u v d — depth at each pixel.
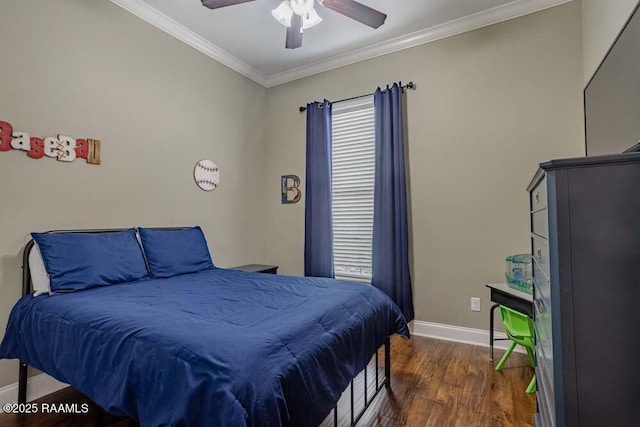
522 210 2.60
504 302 2.22
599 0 1.96
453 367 2.33
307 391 1.11
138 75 2.61
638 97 1.21
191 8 2.65
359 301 1.78
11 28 1.91
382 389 2.02
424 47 3.02
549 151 2.51
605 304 0.92
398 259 2.99
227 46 3.24
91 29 2.30
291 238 3.83
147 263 2.39
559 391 0.97
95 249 2.06
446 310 2.89
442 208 2.91
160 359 1.08
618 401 0.91
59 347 1.47
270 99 4.01
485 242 2.74
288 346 1.15
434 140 2.96
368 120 3.39
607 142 1.63
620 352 0.91
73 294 1.79
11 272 1.89
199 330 1.19
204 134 3.19
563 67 2.47
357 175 3.46
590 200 0.93
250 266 3.58
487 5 2.62
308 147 3.60
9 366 1.88
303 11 2.15
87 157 2.26
